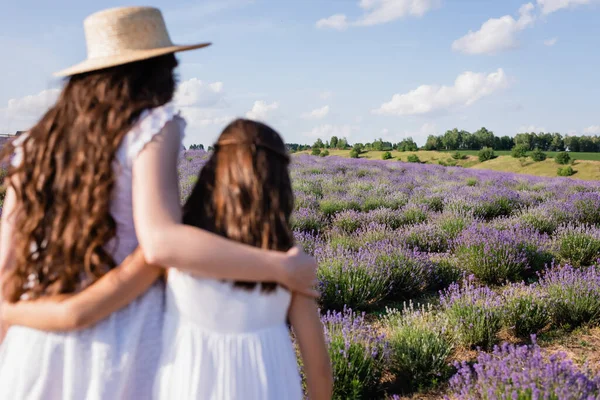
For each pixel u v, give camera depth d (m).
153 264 1.19
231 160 1.20
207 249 1.10
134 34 1.31
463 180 19.67
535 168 66.44
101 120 1.22
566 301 4.89
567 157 64.31
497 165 72.94
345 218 9.46
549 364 2.98
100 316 1.17
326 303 5.38
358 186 14.95
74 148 1.23
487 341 4.43
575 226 9.47
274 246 1.19
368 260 5.94
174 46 1.31
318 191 13.45
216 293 1.18
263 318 1.22
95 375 1.21
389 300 5.84
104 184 1.18
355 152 89.25
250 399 1.20
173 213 1.16
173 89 1.39
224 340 1.20
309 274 1.21
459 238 7.59
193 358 1.20
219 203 1.18
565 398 2.62
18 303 1.25
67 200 1.21
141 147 1.18
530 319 4.65
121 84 1.28
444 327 4.16
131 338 1.25
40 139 1.28
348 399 3.42
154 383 1.26
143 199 1.15
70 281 1.21
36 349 1.23
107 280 1.17
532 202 12.53
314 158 29.84
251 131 1.23
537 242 7.45
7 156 1.35
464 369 3.26
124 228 1.25
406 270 5.94
